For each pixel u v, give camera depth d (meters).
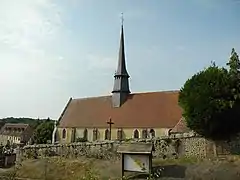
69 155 30.22
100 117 50.88
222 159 23.64
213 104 24.78
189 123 26.31
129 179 20.62
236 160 22.97
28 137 94.88
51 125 62.12
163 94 47.16
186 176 20.16
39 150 32.06
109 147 28.06
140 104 48.25
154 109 45.78
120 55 53.56
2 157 35.44
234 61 27.12
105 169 23.67
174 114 43.00
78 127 52.62
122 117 47.94
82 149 29.73
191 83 26.94
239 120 25.58
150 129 43.47
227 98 25.22
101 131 49.16
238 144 24.95
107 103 52.78
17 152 33.16
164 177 20.28
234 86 25.66
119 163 25.47
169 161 24.38
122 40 54.47
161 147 26.58
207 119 25.08
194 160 24.03
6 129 103.44
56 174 24.33
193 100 25.75
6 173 23.89
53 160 28.03
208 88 25.38
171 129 39.31
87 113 53.81
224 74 26.25
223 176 19.55
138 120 45.69
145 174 21.28
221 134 25.73
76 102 58.44
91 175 17.33
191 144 26.17
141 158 21.06
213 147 25.62
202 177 19.70
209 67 27.48
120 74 51.94
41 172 24.83
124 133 46.09
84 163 25.95
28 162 28.50
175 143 26.36
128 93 51.94
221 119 25.28
